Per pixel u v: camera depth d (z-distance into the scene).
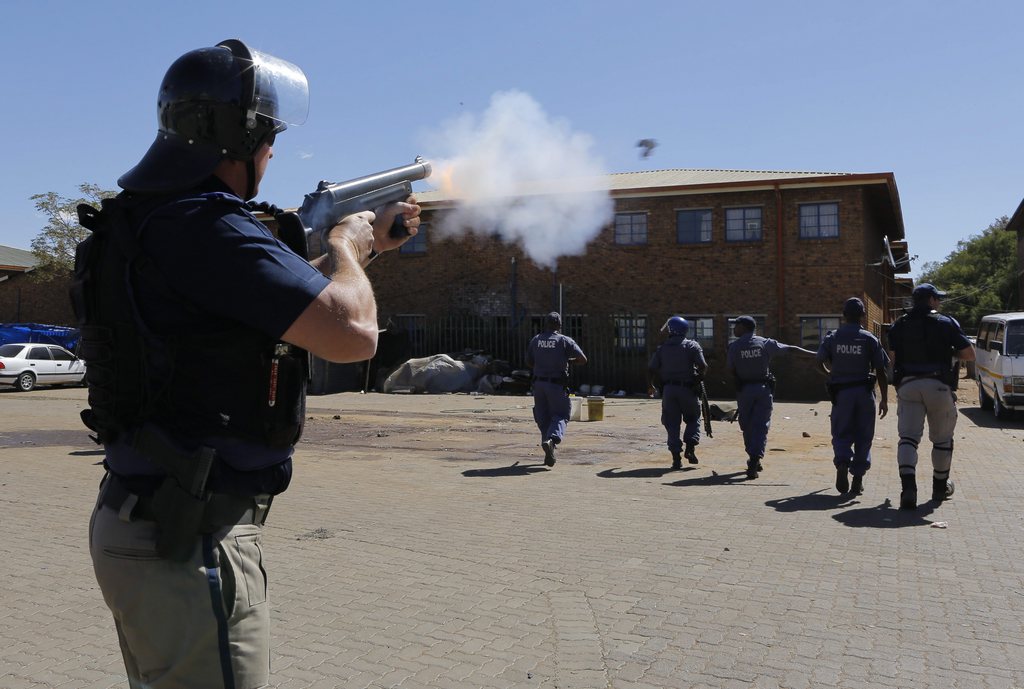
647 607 4.57
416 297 27.58
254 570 1.72
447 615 4.46
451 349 26.86
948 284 66.00
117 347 1.64
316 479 8.97
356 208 2.02
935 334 7.23
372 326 1.70
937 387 7.20
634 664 3.79
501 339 26.36
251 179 1.81
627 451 11.41
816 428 14.80
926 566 5.34
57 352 28.30
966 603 4.60
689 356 9.70
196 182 1.67
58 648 4.03
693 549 5.80
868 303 24.52
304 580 5.10
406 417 17.22
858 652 3.91
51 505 7.48
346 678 3.64
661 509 7.22
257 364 1.66
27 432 14.39
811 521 6.69
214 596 1.63
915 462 7.22
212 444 1.64
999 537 6.11
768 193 24.28
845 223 23.58
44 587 4.99
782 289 23.98
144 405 1.62
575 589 4.90
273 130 1.80
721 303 24.67
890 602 4.63
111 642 4.11
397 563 5.48
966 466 9.71
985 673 3.66
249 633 1.70
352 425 15.46
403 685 3.57
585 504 7.47
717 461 10.38
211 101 1.69
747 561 5.47
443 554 5.70
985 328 18.12
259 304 1.56
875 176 23.06
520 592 4.86
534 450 11.59
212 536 1.65
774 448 11.74
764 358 8.90
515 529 6.45
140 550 1.64
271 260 1.58
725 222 24.67
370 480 8.91
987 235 68.56
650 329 25.16
